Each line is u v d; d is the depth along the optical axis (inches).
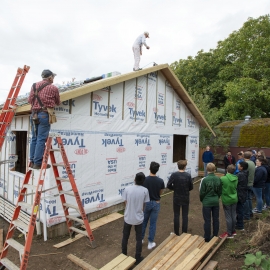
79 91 209.9
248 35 682.2
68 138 221.1
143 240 203.0
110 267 151.9
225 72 729.6
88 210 240.5
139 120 313.1
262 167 260.5
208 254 176.6
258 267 148.6
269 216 244.8
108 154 265.1
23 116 235.6
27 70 201.0
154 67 314.3
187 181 197.9
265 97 591.5
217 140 561.6
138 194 158.9
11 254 179.2
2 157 284.4
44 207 204.1
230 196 199.5
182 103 412.8
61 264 165.6
